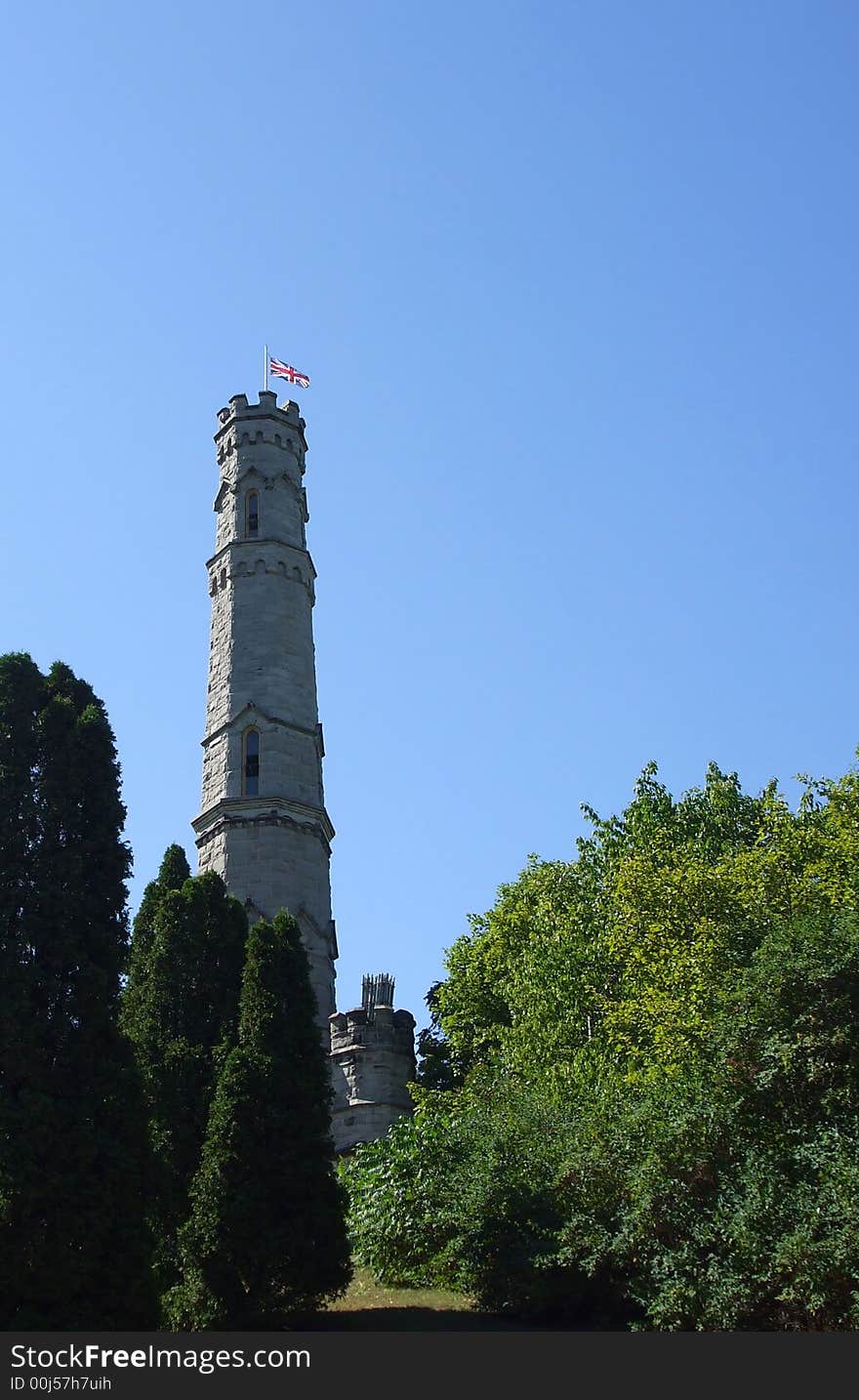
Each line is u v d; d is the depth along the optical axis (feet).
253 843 168.35
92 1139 95.66
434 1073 203.10
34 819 105.91
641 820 178.09
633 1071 128.77
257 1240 105.09
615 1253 99.81
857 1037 94.58
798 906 126.31
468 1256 110.32
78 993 100.94
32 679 111.65
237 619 185.06
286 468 198.49
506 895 201.46
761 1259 89.56
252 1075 111.55
